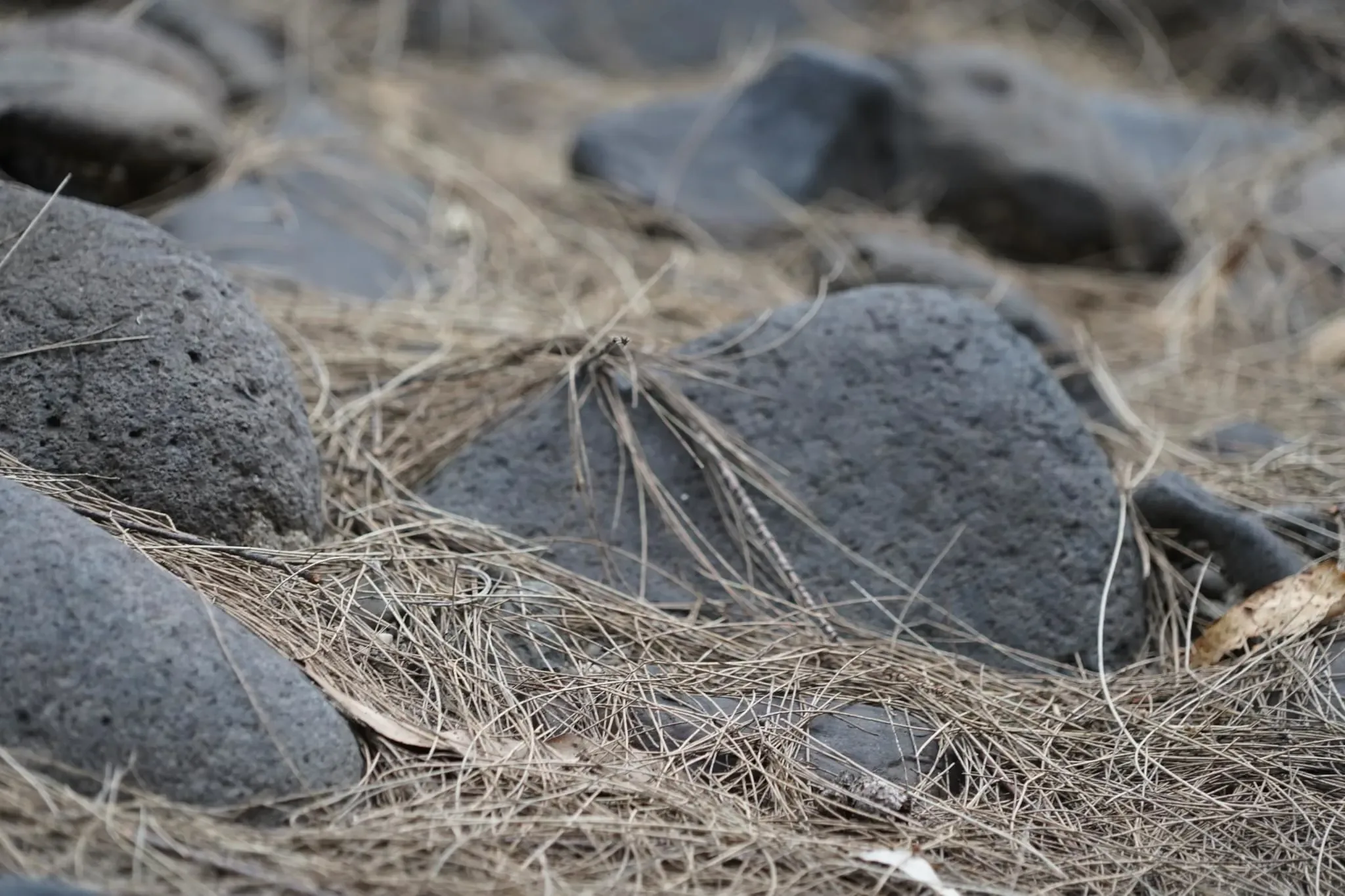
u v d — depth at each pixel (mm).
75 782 3916
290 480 5297
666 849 4184
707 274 9039
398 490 5965
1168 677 5543
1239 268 9883
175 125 8000
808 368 6117
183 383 5117
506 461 5988
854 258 8430
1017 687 5449
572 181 10320
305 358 6781
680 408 6051
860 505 5918
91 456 5023
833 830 4512
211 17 10820
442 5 13609
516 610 5367
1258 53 14203
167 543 4961
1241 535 5996
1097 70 14352
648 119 10453
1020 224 10047
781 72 10398
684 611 5684
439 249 8703
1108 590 5785
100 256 5258
